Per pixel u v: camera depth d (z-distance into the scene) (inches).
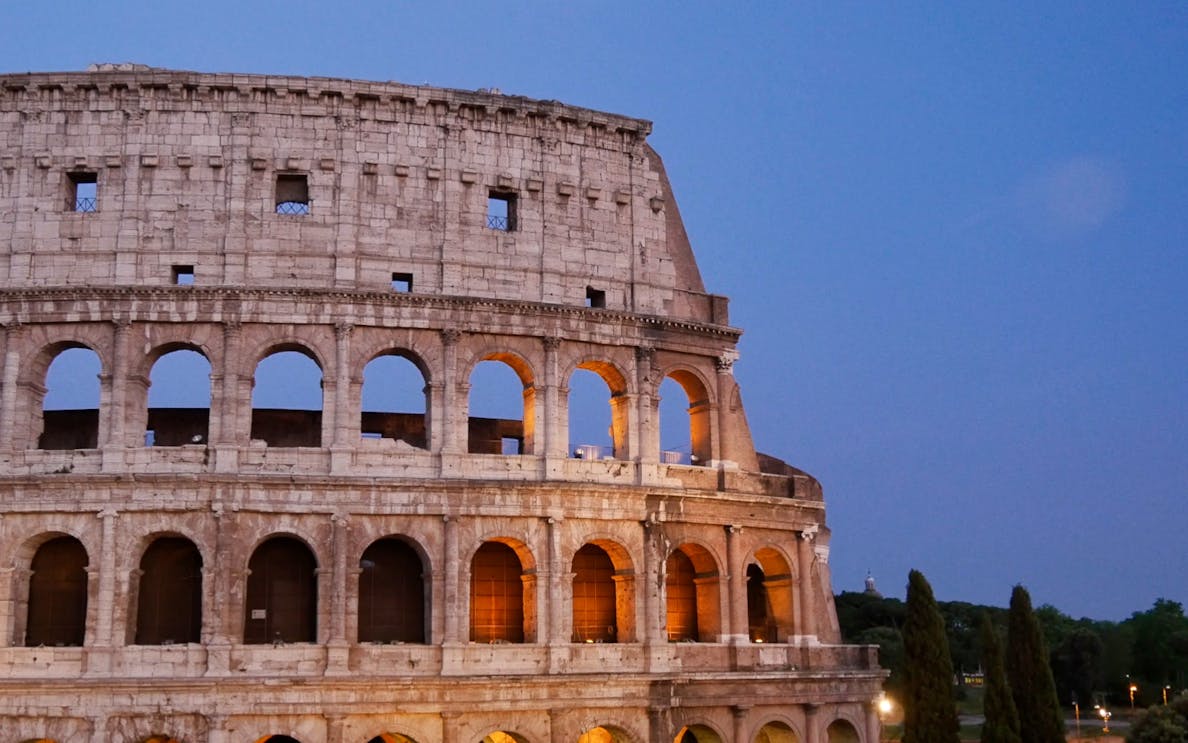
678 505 3376.0
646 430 3405.5
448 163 3334.2
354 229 3228.3
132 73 3203.7
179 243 3164.4
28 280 3127.5
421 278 3257.9
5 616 2955.2
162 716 2881.4
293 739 3142.2
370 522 3070.9
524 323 3297.2
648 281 3513.8
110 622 2935.5
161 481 2977.4
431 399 3191.4
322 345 3144.7
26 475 2974.9
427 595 3107.8
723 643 3412.9
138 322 3102.9
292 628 3127.5
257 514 3016.7
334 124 3277.6
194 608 3112.7
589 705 3144.7
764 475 3612.2
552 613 3166.8
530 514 3181.6
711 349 3560.5
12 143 3198.8
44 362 3127.5
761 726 3420.3
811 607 3609.7
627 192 3538.4
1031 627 3917.3
